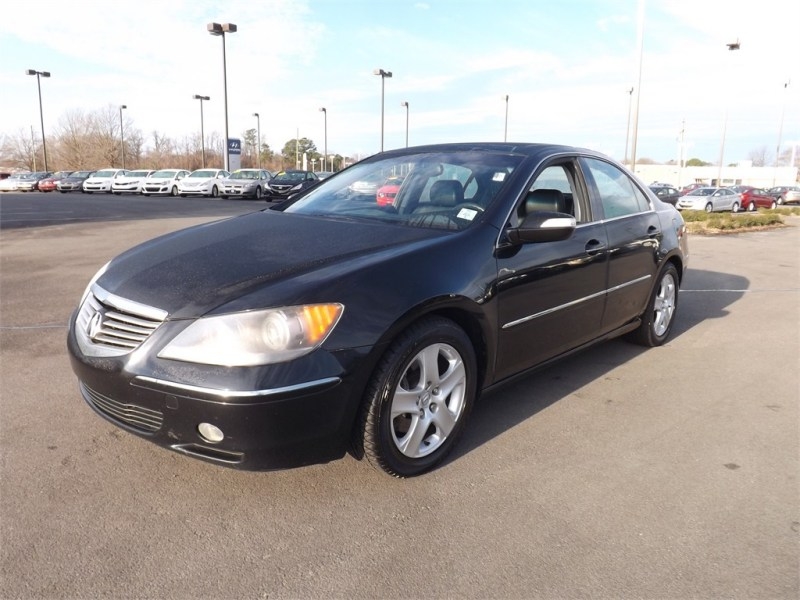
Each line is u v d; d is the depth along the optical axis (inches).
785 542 99.5
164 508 105.1
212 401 93.3
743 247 519.8
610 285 163.2
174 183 1274.6
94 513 103.2
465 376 121.0
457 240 121.6
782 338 220.1
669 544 98.4
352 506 107.0
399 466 112.0
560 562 93.7
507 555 95.1
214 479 114.3
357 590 87.0
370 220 137.5
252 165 3083.2
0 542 95.1
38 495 107.8
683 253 204.2
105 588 86.3
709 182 3021.7
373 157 174.7
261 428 94.6
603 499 111.3
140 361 98.4
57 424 135.3
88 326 110.0
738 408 154.4
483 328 122.4
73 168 2630.4
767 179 3038.9
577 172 159.2
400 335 108.0
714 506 109.7
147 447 125.5
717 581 90.0
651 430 140.5
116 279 114.0
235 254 116.7
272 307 96.6
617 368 182.9
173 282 106.7
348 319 100.3
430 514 105.3
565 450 129.7
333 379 97.7
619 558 94.8
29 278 305.9
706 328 233.0
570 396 159.6
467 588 87.7
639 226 177.9
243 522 101.8
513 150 152.6
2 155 2962.6
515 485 115.3
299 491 111.1
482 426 140.3
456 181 142.6
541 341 141.0
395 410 108.7
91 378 105.0
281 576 89.4
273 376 93.9
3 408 143.3
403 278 108.5
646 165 3228.3
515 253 129.9
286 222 139.5
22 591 85.2
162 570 90.1
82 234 507.8
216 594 85.6
